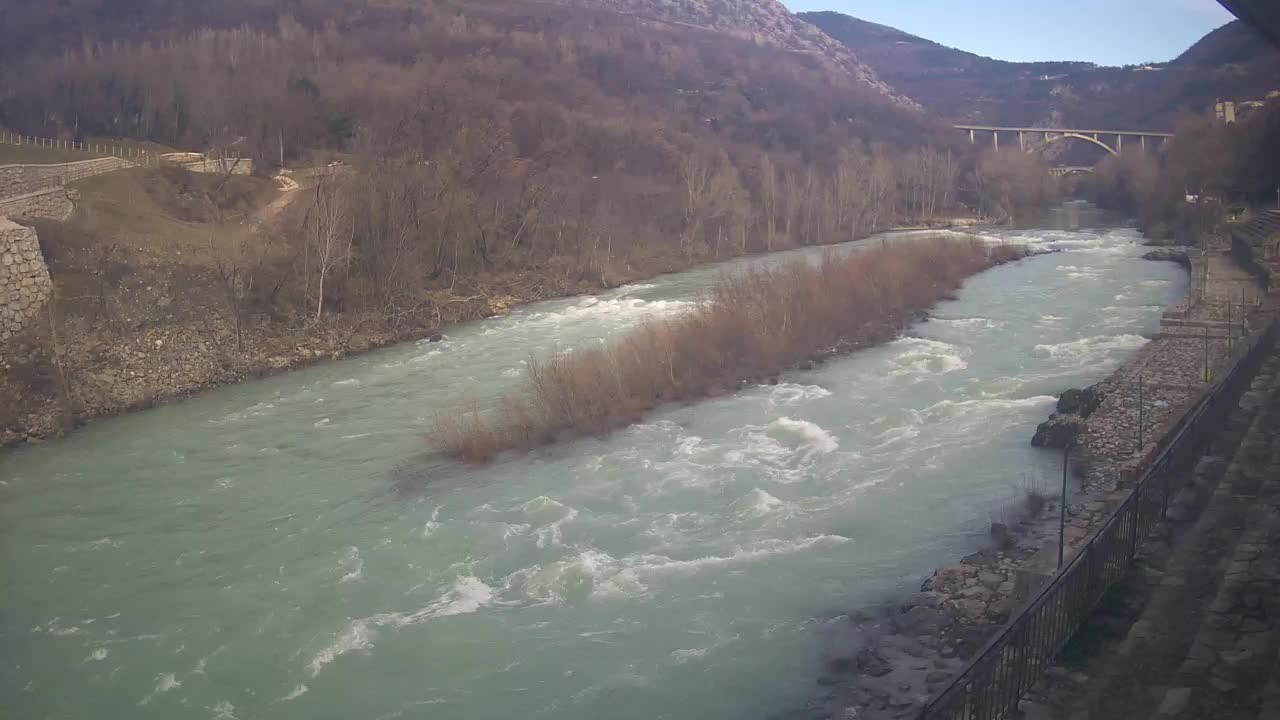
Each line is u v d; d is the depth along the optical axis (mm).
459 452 40875
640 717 22250
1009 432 39969
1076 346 54906
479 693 23562
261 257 69750
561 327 68562
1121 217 149625
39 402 49031
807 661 23984
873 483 35281
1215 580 19766
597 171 128250
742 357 52844
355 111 117812
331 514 35094
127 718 23141
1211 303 60688
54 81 122250
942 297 72812
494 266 85500
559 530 32625
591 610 27188
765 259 107000
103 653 26016
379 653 25500
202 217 79688
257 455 42438
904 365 52406
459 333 68062
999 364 51812
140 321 58312
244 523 34625
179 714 23234
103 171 79500
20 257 54031
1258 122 101312
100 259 61594
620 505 34562
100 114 113688
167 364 55688
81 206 68000
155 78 118438
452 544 31984
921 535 30734
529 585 28828
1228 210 101250
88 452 43875
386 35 186125
